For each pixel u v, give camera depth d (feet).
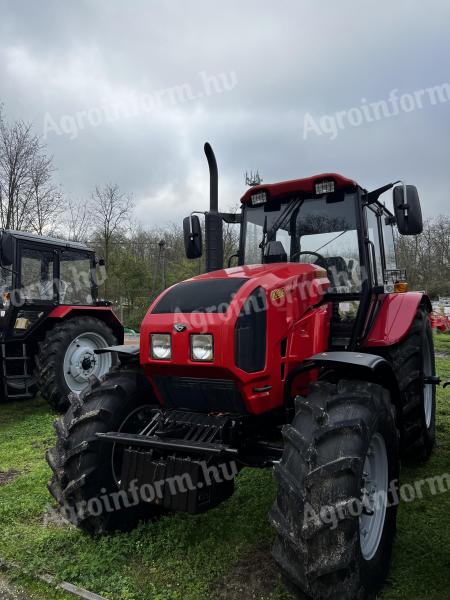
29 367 21.57
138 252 81.51
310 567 7.13
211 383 9.32
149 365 9.64
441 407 19.67
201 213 13.39
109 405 10.30
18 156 50.29
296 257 12.71
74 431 10.19
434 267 86.48
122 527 10.31
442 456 14.35
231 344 8.82
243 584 8.52
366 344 11.63
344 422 7.89
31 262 21.30
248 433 10.10
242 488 12.21
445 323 52.90
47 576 8.87
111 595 8.30
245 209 13.56
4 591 8.57
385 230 14.89
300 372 9.51
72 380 21.47
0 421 19.67
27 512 11.27
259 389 9.27
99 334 22.26
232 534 10.18
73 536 10.16
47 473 13.52
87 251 23.77
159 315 9.61
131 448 9.72
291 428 8.16
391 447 9.06
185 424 9.66
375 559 8.22
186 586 8.50
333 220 12.46
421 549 9.41
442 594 8.12
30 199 52.19
